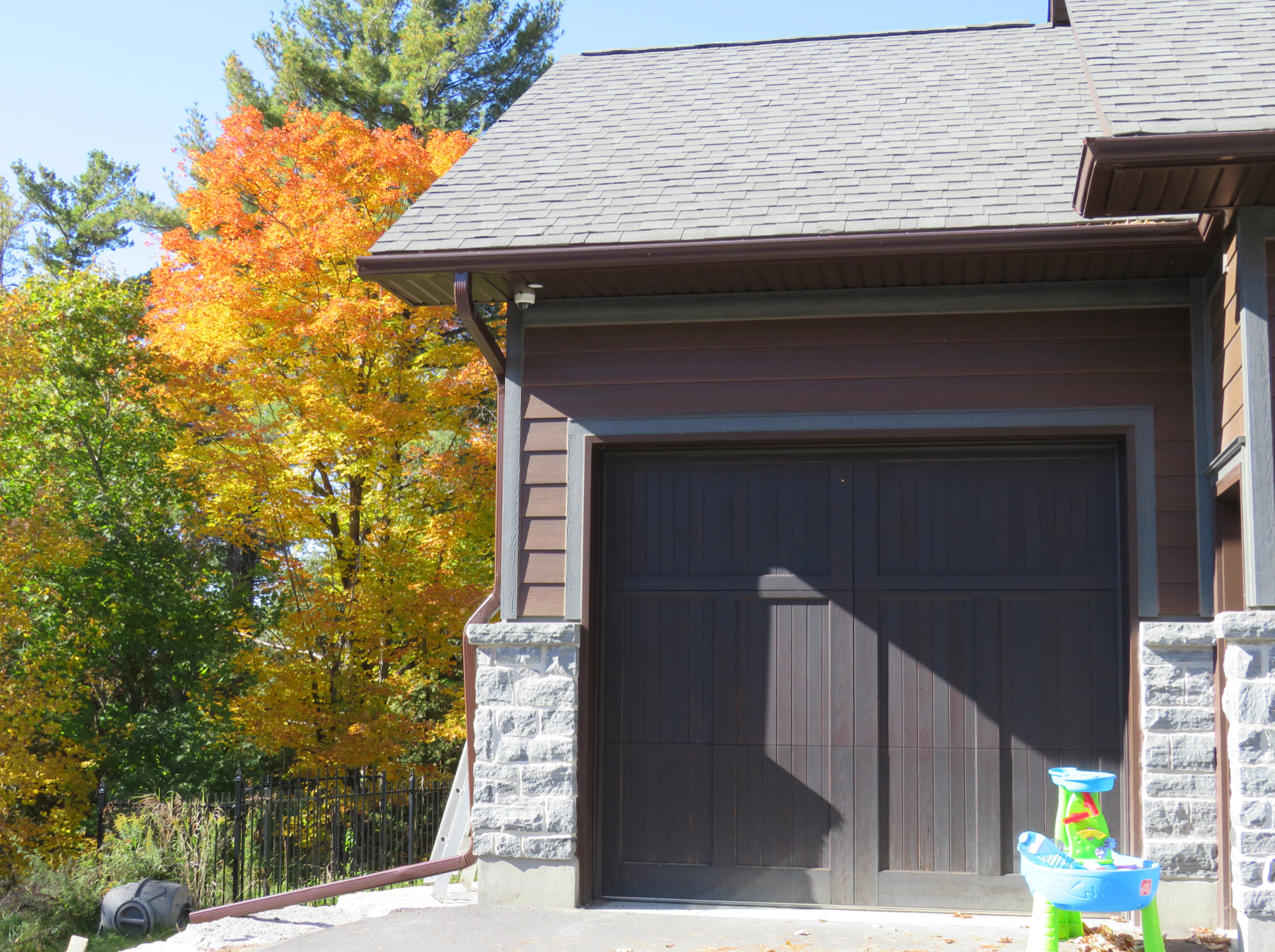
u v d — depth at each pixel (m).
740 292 6.57
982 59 8.56
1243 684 5.05
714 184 6.65
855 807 6.37
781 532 6.66
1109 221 5.65
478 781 6.36
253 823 11.20
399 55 22.61
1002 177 6.36
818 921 5.98
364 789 13.29
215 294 13.99
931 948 5.40
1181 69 5.48
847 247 5.78
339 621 14.90
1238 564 5.72
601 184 6.82
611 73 9.00
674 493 6.78
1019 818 6.23
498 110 24.00
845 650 6.50
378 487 15.70
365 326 13.80
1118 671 6.25
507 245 6.10
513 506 6.64
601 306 6.71
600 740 6.63
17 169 28.75
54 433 17.95
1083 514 6.40
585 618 6.48
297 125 15.05
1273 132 4.62
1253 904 4.97
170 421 18.08
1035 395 6.24
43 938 10.08
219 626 18.97
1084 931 5.47
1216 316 5.86
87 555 15.79
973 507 6.51
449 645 15.68
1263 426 5.05
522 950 5.46
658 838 6.54
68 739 16.34
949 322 6.39
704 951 5.41
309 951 5.52
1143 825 5.80
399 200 14.88
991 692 6.34
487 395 15.75
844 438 6.41
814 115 7.70
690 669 6.64
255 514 15.12
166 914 9.34
